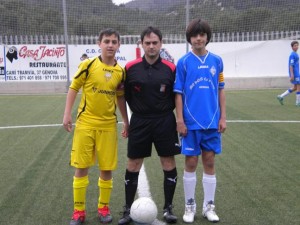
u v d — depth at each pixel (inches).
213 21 647.1
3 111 410.3
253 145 251.8
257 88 626.5
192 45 131.9
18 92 607.5
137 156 137.2
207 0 645.9
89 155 134.6
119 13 661.3
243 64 632.4
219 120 137.2
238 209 148.9
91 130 133.0
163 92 132.3
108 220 138.6
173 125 136.6
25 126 323.3
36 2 638.5
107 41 129.0
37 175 193.6
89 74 130.0
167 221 137.8
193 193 139.9
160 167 205.8
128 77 133.3
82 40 617.0
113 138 136.7
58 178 188.7
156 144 136.8
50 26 640.4
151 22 652.1
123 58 621.3
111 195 165.8
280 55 628.1
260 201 156.9
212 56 133.6
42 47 611.5
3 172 198.8
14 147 251.9
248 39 628.1
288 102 459.5
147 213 126.0
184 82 133.2
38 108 430.3
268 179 184.5
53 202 157.8
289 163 210.8
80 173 135.9
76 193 135.9
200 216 143.7
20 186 177.3
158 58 132.9
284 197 161.0
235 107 420.2
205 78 131.4
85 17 650.8
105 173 138.2
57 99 513.7
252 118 350.6
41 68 614.9
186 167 139.2
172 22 641.0
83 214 138.3
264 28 646.5
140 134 134.6
